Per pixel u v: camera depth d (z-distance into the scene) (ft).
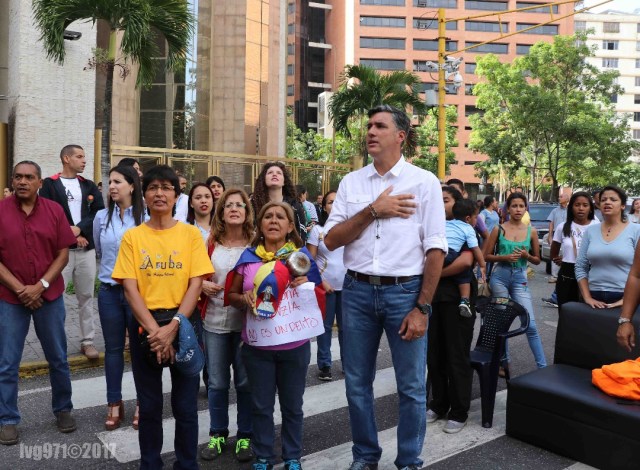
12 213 13.97
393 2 264.72
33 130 40.57
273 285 11.53
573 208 22.81
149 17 31.73
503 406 17.01
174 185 11.73
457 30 268.21
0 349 13.91
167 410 16.31
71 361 19.79
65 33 39.96
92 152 42.80
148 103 65.10
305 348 12.12
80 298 20.30
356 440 12.34
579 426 13.20
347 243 12.07
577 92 113.91
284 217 12.23
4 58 46.09
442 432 15.02
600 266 17.47
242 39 77.20
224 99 76.18
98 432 14.65
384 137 11.62
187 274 11.58
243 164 49.29
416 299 11.53
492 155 123.85
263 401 11.94
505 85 116.37
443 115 54.95
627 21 398.83
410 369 11.62
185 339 11.00
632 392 13.06
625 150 114.11
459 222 15.52
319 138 169.27
